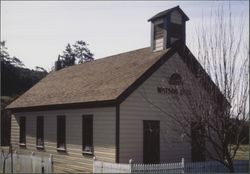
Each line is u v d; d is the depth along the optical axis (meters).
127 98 22.59
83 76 30.28
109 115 22.70
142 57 26.28
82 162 24.80
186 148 24.66
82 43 102.44
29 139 31.70
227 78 17.83
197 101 18.92
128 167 17.98
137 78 22.84
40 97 31.55
